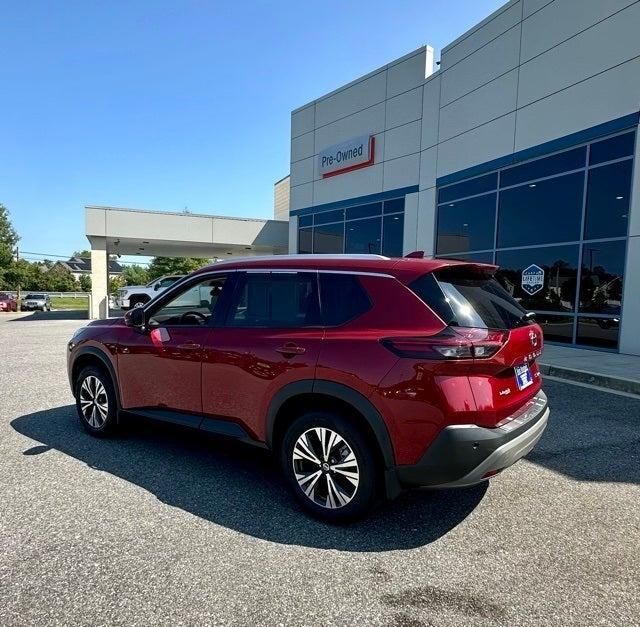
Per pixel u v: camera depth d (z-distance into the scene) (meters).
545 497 3.47
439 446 2.68
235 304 3.70
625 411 5.75
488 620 2.18
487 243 13.08
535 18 11.45
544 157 11.45
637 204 9.39
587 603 2.31
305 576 2.50
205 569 2.54
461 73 13.68
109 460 4.06
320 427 3.07
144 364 4.11
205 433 3.73
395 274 3.08
